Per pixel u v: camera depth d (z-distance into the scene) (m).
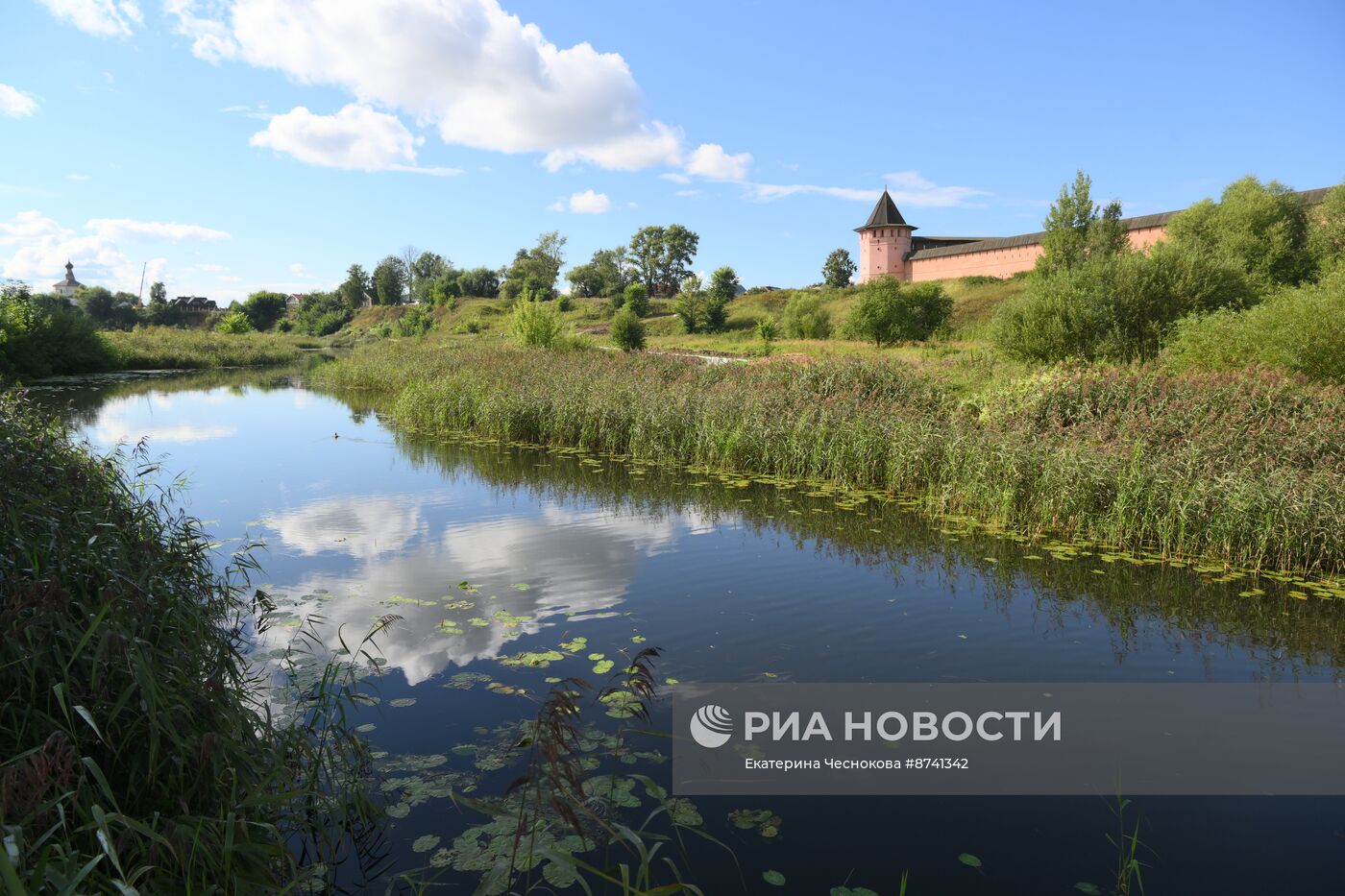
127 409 19.14
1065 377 11.97
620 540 8.10
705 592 6.50
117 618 3.34
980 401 12.58
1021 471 8.86
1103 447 9.02
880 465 10.78
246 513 9.14
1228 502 7.45
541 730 2.59
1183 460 8.32
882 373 13.98
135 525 5.56
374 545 7.86
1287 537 7.13
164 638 3.67
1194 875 3.07
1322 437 8.85
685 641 5.47
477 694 4.56
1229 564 7.35
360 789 3.52
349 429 16.03
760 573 7.00
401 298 96.19
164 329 48.75
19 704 2.98
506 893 2.90
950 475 9.81
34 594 3.08
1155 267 17.34
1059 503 8.45
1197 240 33.12
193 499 9.81
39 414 9.29
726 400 12.88
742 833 3.33
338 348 60.47
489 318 72.81
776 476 11.32
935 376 14.62
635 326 35.03
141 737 3.04
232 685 4.15
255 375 32.12
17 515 3.88
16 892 1.74
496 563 7.27
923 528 8.59
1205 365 13.48
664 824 3.37
